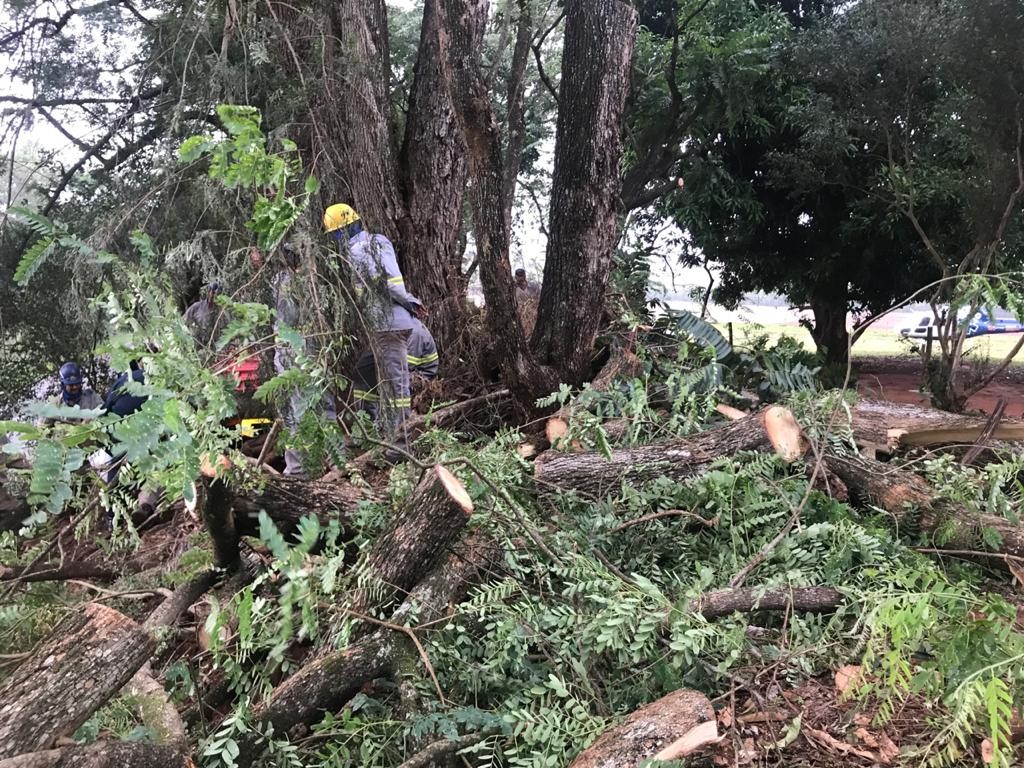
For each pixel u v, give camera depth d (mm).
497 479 2785
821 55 8594
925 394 6977
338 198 5195
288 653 2428
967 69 6406
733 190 11211
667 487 3143
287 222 1992
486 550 2570
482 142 4547
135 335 1657
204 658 2496
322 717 2107
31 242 4582
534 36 8211
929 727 2123
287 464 3699
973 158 7578
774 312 18672
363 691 2201
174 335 1748
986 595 2215
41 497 1399
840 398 3562
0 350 4660
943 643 1932
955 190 7387
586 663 2209
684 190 11438
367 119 5414
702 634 2047
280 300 3582
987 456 4016
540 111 10969
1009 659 1721
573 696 2121
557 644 2219
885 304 12539
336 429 2525
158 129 4680
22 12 4977
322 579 1533
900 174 8180
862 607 2371
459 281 6348
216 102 4285
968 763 1962
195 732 2066
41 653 1644
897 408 4277
